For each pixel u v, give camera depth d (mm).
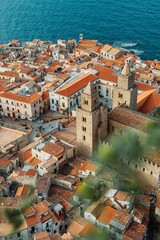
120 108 131250
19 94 181500
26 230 99875
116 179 118188
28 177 119438
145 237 100312
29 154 135750
